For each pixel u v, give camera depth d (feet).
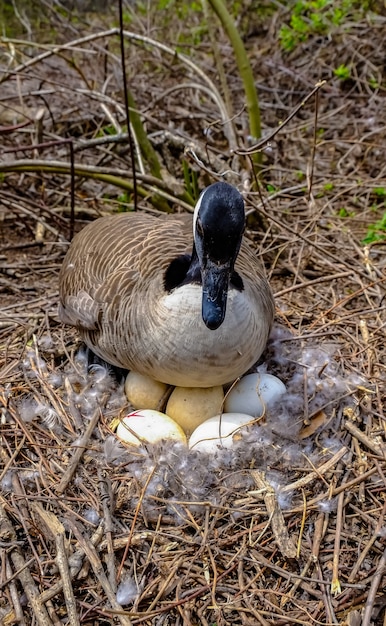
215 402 3.08
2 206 5.01
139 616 2.45
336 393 3.18
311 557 2.59
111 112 5.44
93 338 3.24
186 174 4.72
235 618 2.50
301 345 3.51
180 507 2.76
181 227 3.30
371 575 2.58
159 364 2.91
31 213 4.62
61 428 3.08
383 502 2.78
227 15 4.72
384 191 4.88
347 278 4.13
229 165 5.12
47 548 2.66
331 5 6.34
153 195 4.66
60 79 5.83
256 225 4.62
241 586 2.54
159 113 5.55
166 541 2.68
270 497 2.74
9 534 2.68
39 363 3.36
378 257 4.40
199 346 2.81
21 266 4.38
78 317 3.22
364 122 5.69
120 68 5.61
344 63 6.15
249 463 2.90
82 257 3.36
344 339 3.59
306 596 2.56
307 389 3.22
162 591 2.52
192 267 2.85
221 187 2.65
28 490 2.85
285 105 6.13
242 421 3.01
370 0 6.22
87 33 6.61
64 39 6.43
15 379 3.33
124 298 3.01
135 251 3.15
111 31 4.82
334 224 4.65
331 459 2.89
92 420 3.08
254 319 2.89
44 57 4.89
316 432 3.05
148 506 2.77
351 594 2.52
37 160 4.29
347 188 4.99
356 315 3.67
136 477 2.85
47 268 4.40
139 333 2.91
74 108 5.57
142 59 6.20
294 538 2.68
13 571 2.59
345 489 2.78
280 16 6.73
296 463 2.92
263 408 3.08
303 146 5.61
